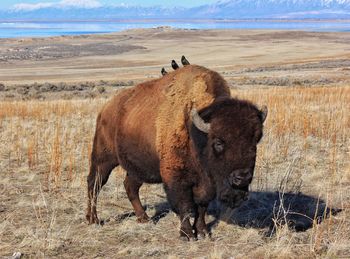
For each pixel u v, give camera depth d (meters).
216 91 15.70
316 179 22.42
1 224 17.20
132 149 17.61
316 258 13.64
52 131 35.78
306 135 29.23
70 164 24.00
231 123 13.46
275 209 18.48
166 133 15.67
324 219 16.75
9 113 47.56
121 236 16.55
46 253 15.02
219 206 18.95
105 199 21.05
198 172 15.23
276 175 22.48
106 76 164.62
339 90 60.78
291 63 188.62
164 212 19.34
